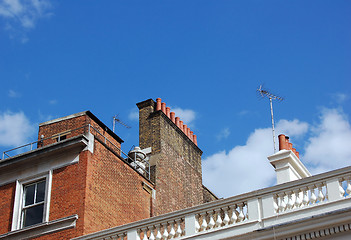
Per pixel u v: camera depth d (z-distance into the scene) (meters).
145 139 31.31
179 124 33.75
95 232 21.22
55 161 24.72
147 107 32.38
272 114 26.23
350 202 16.97
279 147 23.05
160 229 20.44
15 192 24.70
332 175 17.55
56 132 27.31
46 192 24.06
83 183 23.62
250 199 18.66
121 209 25.42
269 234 17.72
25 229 23.38
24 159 25.00
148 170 29.77
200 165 34.53
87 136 24.81
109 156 25.73
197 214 19.47
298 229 17.28
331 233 16.86
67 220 22.91
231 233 18.42
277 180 20.70
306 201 17.73
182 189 31.41
